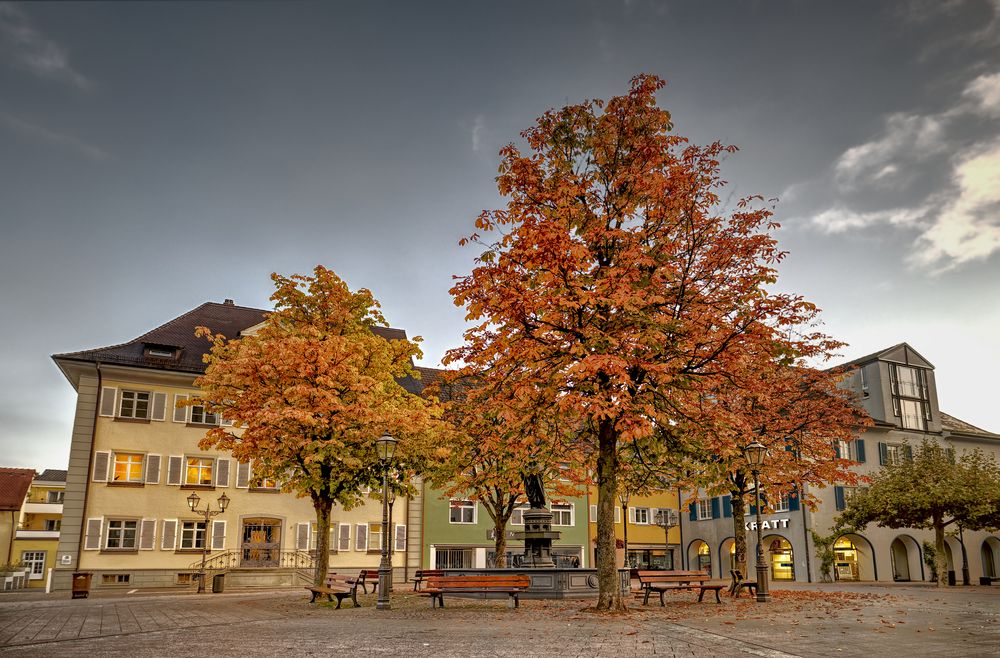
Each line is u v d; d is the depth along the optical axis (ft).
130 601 76.38
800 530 143.43
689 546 180.24
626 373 48.01
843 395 90.99
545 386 53.72
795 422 85.40
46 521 197.88
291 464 74.95
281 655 32.24
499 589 61.16
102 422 122.72
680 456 62.54
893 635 39.29
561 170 58.54
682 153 55.52
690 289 56.29
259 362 73.05
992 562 154.81
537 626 44.93
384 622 48.78
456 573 78.54
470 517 149.07
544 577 73.51
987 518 114.21
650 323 51.11
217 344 81.46
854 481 85.30
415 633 41.42
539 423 58.18
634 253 50.62
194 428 128.88
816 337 84.69
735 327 53.67
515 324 51.67
